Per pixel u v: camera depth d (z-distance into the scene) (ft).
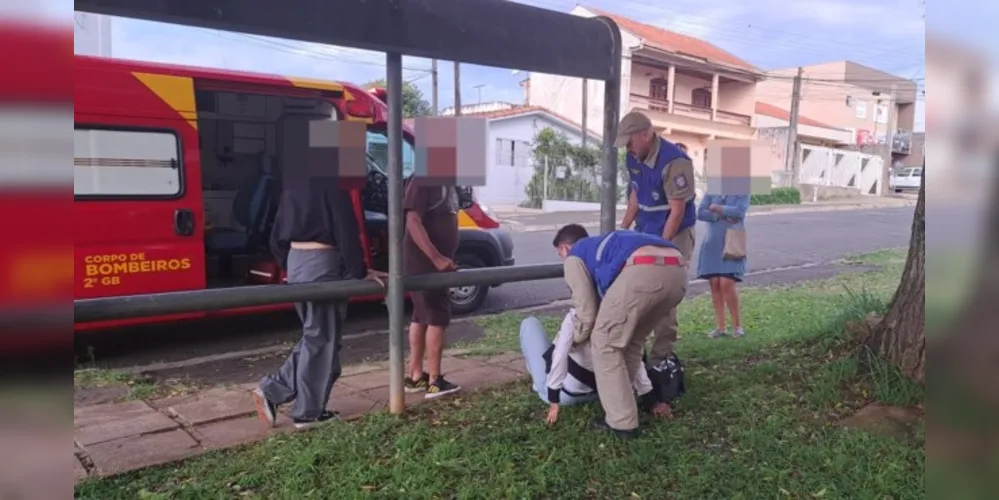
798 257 43.27
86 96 18.65
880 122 157.99
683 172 14.65
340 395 15.08
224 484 10.44
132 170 19.44
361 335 22.99
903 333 13.61
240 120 25.16
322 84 22.62
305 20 10.93
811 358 15.80
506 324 23.58
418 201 14.15
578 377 12.89
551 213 81.41
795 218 77.46
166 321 23.26
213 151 25.27
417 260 14.39
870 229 63.87
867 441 11.50
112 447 12.05
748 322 22.47
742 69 114.32
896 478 10.27
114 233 19.12
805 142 135.33
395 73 12.49
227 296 11.05
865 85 152.05
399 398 13.41
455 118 14.21
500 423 12.95
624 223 16.11
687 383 14.90
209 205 25.26
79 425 13.28
